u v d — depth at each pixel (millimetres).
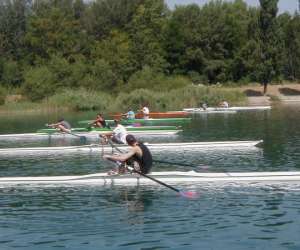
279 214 13375
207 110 54344
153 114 47781
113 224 12914
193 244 11367
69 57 90188
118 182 17453
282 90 81812
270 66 77438
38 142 30469
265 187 16312
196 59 92875
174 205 14492
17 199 15617
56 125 32406
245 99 67125
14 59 94188
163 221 13055
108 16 99812
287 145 26188
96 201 15156
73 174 19844
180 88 67062
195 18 93625
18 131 39125
